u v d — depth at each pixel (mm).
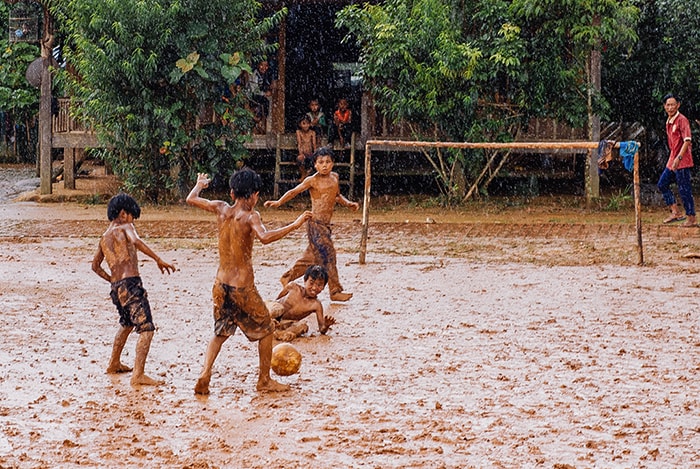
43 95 19688
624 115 22188
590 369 7551
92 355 8055
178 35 18156
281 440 5922
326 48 22844
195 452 5703
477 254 13320
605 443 5844
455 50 17562
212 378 7363
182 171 19094
